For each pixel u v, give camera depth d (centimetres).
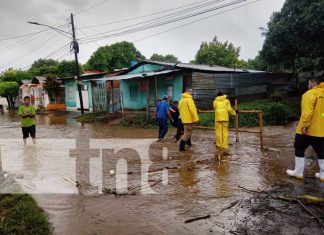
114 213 485
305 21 1930
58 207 512
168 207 501
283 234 403
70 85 3105
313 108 572
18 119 2653
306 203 488
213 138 1205
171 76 1962
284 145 1015
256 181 611
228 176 652
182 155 883
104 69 4491
